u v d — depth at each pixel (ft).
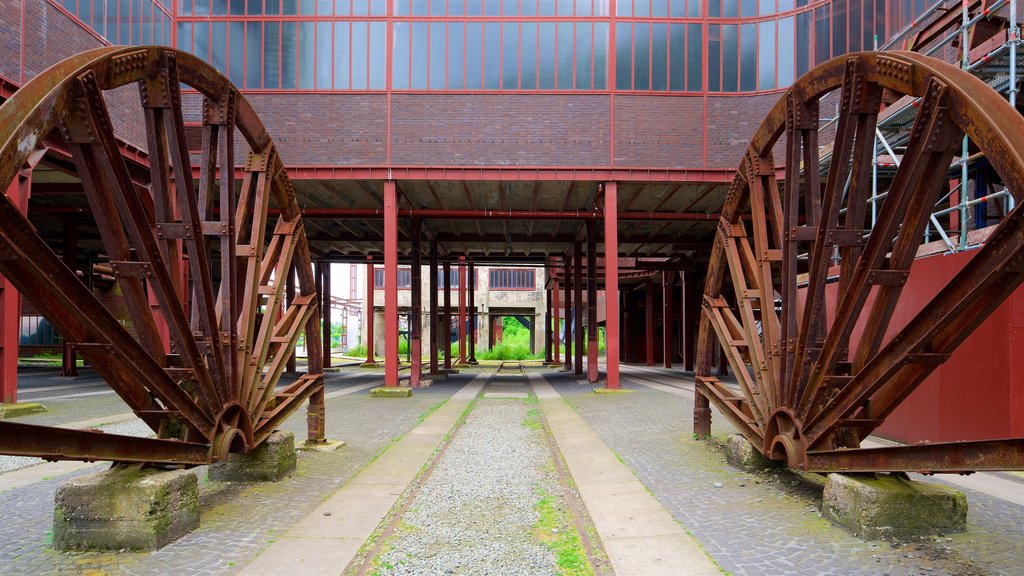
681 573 15.23
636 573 15.28
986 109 14.07
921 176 16.55
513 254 127.65
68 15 53.52
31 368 113.29
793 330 22.94
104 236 17.04
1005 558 15.69
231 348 22.09
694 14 66.23
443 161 65.41
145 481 17.24
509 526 19.54
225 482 25.07
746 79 65.62
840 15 61.36
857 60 18.65
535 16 66.44
